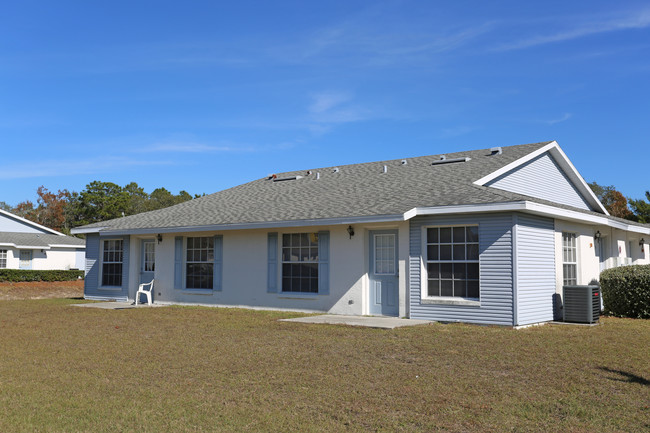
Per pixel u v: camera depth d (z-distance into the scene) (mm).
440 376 7277
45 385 6883
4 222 40156
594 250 16062
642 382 6934
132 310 16406
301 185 19875
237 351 9094
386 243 14203
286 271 15945
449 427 5293
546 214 12680
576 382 6930
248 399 6230
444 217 12961
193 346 9609
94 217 65188
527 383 6898
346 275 14562
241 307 16672
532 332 11133
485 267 12344
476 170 15195
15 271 35062
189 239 18453
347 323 12305
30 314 15398
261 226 15383
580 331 11344
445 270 13023
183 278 18328
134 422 5434
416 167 18172
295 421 5469
